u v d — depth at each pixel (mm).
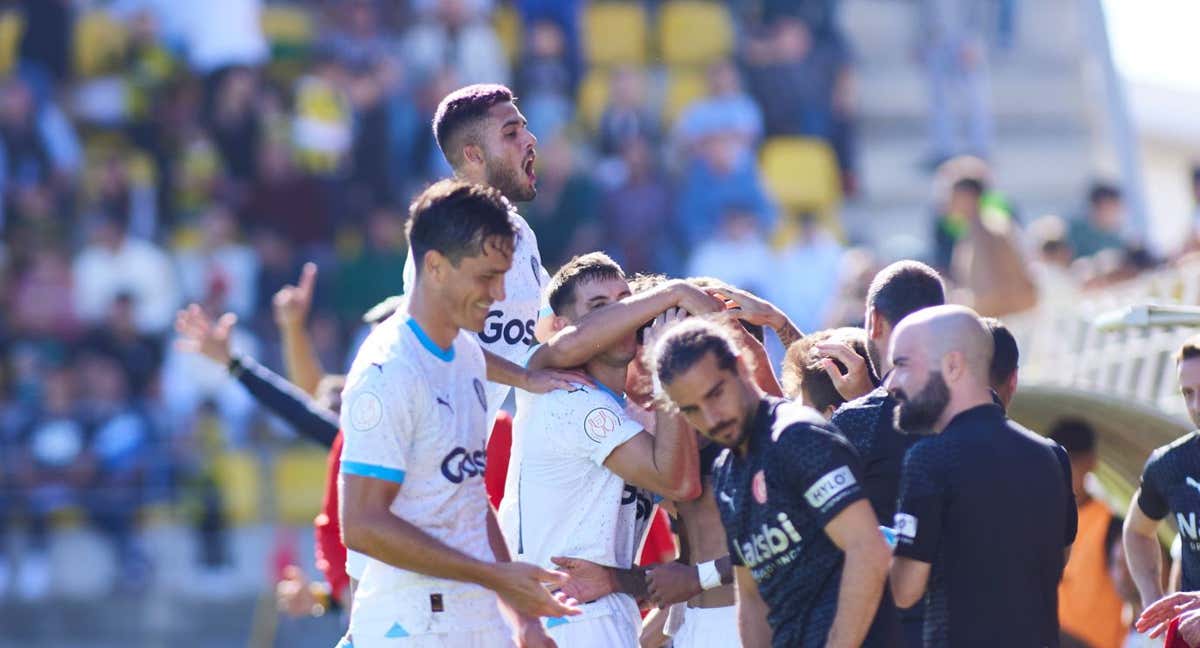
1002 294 37219
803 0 60469
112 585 46125
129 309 50188
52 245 54250
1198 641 17453
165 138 56156
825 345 18344
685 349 14938
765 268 53594
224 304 51969
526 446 18500
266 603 44531
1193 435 18906
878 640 15227
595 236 54062
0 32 57750
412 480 15797
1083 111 66938
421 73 56750
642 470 17688
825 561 14953
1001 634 15297
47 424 47219
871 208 62906
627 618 18359
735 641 18062
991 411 15758
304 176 54094
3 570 46219
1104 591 25234
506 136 19078
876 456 17203
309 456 47219
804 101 58969
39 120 55781
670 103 60906
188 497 46656
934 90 65375
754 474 15156
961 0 67000
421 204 15641
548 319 19469
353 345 51312
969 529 15359
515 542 18656
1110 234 48156
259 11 57781
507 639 16438
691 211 54656
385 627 16062
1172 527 23359
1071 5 68312
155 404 48250
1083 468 23484
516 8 59375
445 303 15648
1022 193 65125
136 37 57938
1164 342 27438
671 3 62500
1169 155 70625
